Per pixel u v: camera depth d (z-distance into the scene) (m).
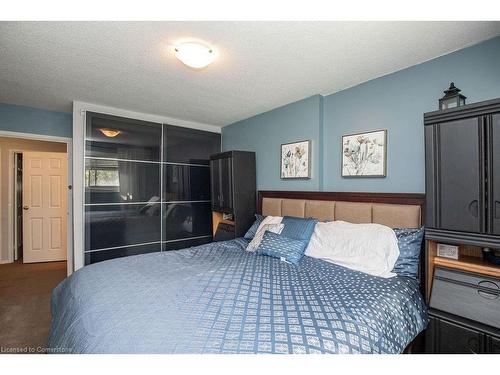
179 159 3.72
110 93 2.72
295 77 2.31
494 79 1.68
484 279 1.41
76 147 2.94
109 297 1.36
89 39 1.70
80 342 1.04
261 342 1.00
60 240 4.46
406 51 1.85
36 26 1.56
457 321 1.42
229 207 3.33
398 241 1.83
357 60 1.99
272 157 3.27
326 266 1.94
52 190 4.43
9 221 4.31
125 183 3.21
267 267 1.95
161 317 1.17
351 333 1.10
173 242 3.62
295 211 2.81
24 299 2.87
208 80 2.38
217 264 2.01
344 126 2.56
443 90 1.90
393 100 2.19
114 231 3.11
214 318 1.18
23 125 3.16
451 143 1.44
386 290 1.49
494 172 1.29
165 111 3.37
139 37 1.69
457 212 1.42
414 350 1.61
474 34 1.64
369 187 2.35
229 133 4.04
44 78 2.33
